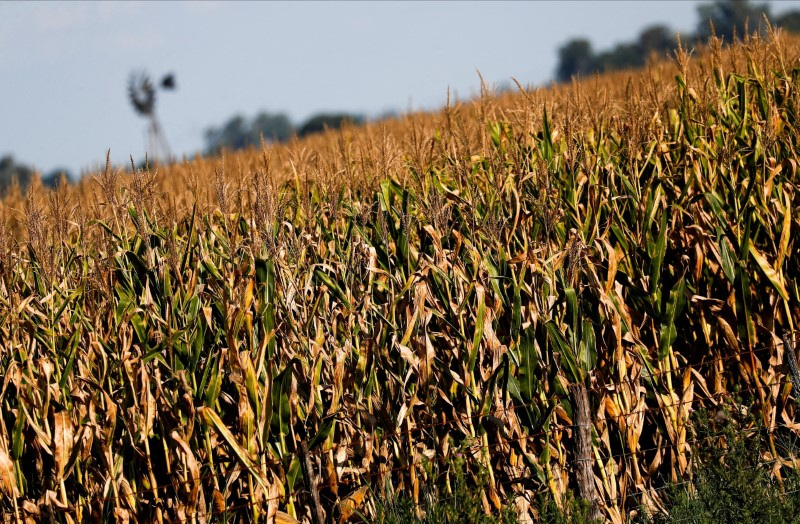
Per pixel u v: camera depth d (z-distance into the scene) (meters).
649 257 25.75
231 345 22.19
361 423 23.98
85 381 22.66
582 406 22.39
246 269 24.20
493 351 23.48
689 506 22.81
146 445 22.34
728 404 23.81
